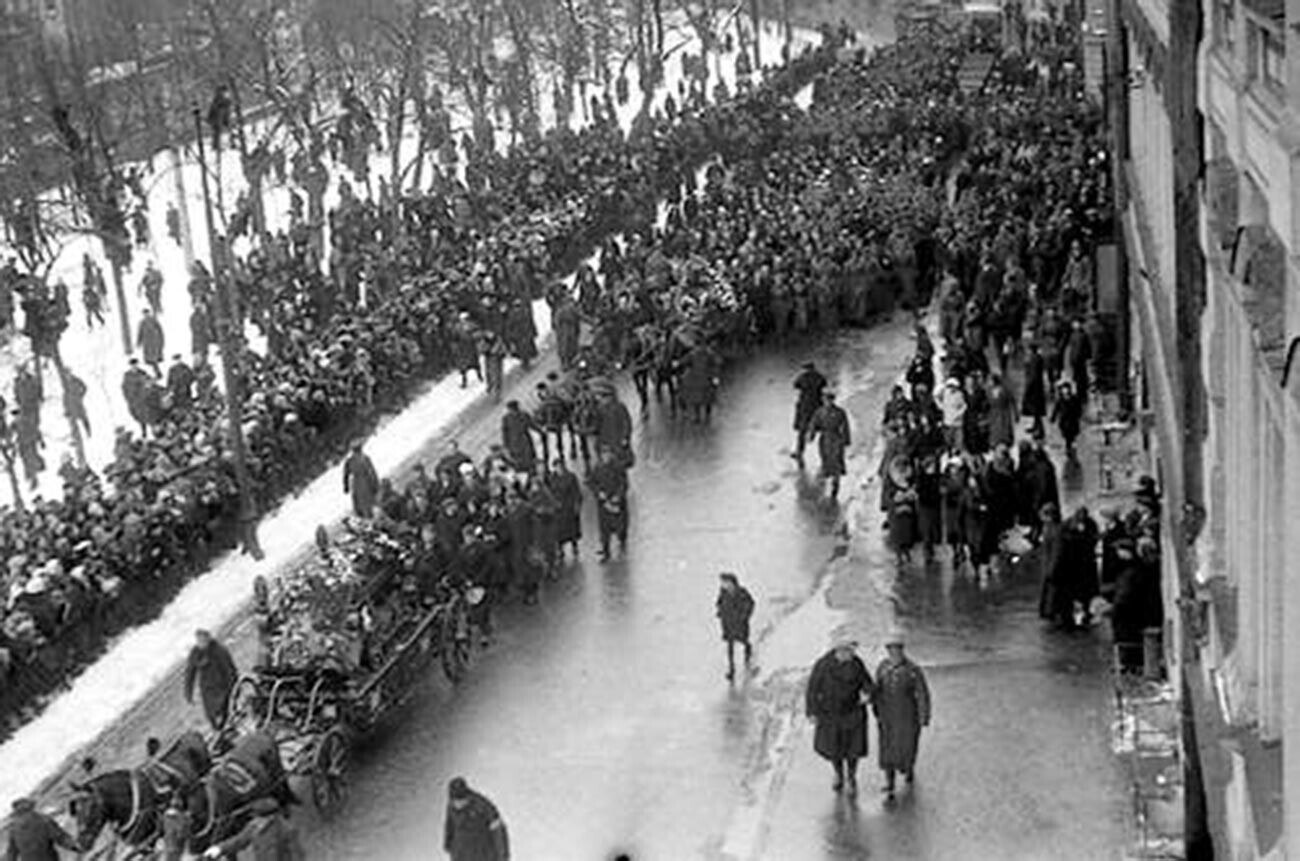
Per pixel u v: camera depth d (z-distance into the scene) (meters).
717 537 38.97
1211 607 20.38
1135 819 26.27
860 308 53.16
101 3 76.19
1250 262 15.53
